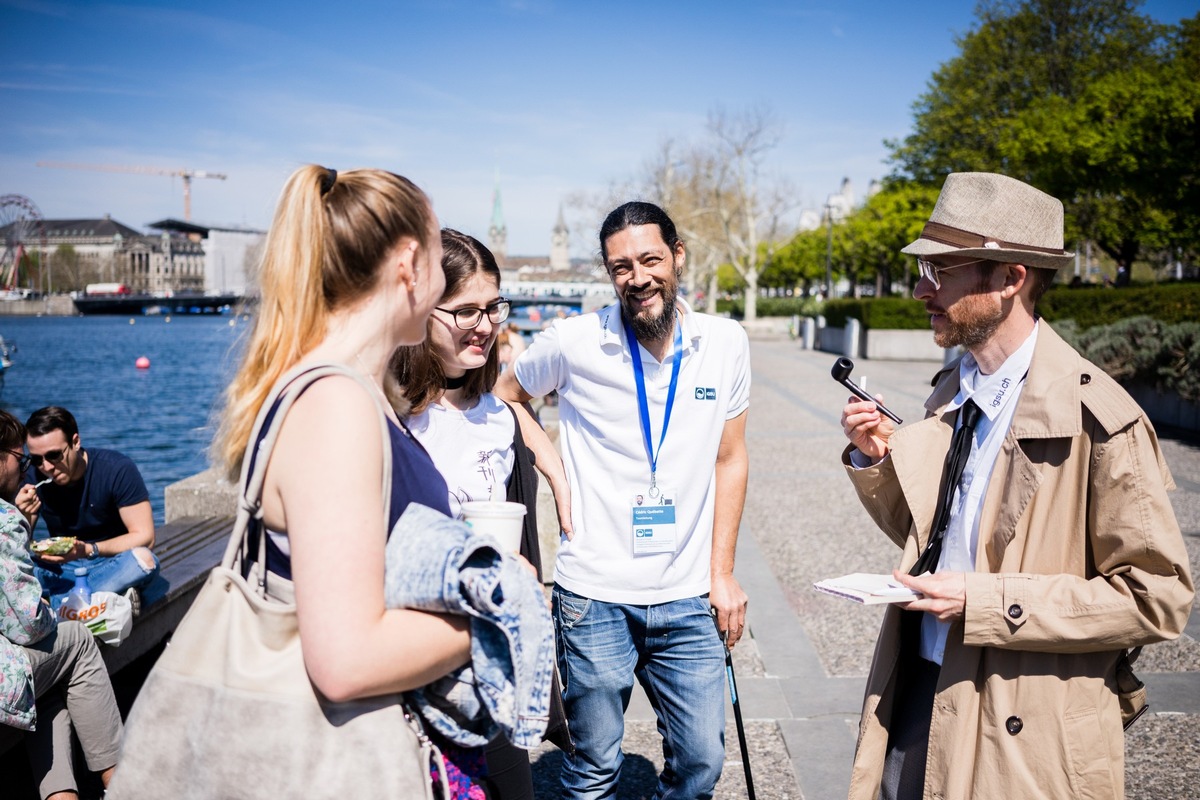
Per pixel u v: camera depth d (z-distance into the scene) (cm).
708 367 254
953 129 3094
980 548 190
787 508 828
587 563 251
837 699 416
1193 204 1961
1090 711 181
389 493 133
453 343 238
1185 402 1211
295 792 125
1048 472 182
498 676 135
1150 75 2094
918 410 1469
